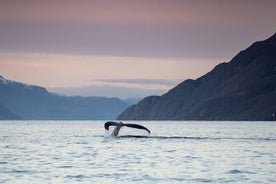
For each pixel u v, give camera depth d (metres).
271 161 129.88
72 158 135.75
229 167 117.69
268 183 95.56
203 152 151.50
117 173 108.50
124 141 190.75
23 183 96.06
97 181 98.62
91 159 133.38
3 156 141.50
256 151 156.62
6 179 100.62
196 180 99.44
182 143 184.00
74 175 105.75
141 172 109.81
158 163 125.00
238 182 96.88
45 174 107.06
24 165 121.31
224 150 158.88
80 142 191.50
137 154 144.75
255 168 115.94
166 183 96.50
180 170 112.75
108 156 139.88
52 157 138.50
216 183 96.12
